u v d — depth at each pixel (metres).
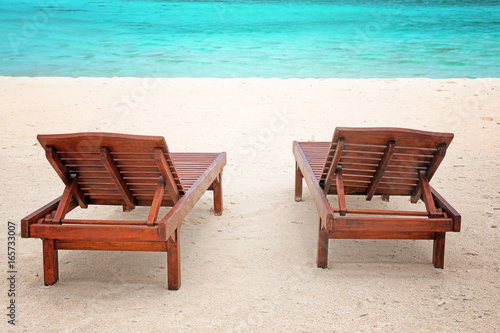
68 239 3.29
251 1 38.78
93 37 24.73
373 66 17.47
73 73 16.25
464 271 3.56
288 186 5.67
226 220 4.68
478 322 2.88
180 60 18.80
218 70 16.80
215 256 3.87
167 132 7.91
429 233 3.58
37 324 2.88
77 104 9.92
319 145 5.55
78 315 2.98
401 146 3.48
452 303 3.10
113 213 4.80
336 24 28.56
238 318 2.95
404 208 4.95
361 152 3.59
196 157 5.08
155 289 3.33
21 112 9.23
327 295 3.22
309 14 32.50
